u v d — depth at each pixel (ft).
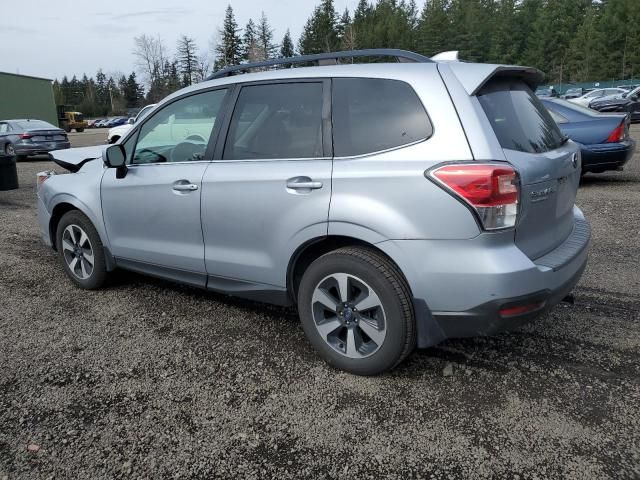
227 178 11.47
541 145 10.34
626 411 9.16
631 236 19.69
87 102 332.80
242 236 11.45
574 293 14.47
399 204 9.29
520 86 11.10
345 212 9.75
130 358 11.39
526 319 9.20
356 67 10.55
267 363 11.08
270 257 11.09
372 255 9.79
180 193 12.33
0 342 12.22
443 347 11.58
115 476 7.87
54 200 15.62
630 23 222.89
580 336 11.96
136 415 9.34
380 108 9.96
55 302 14.69
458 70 9.74
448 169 8.89
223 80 12.26
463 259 8.93
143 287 15.74
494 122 9.46
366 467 7.99
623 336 11.91
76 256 15.60
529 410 9.25
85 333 12.66
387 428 8.87
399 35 241.55
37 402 9.76
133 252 13.89
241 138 11.65
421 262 9.20
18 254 19.52
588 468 7.83
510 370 10.59
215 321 13.25
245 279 11.68
